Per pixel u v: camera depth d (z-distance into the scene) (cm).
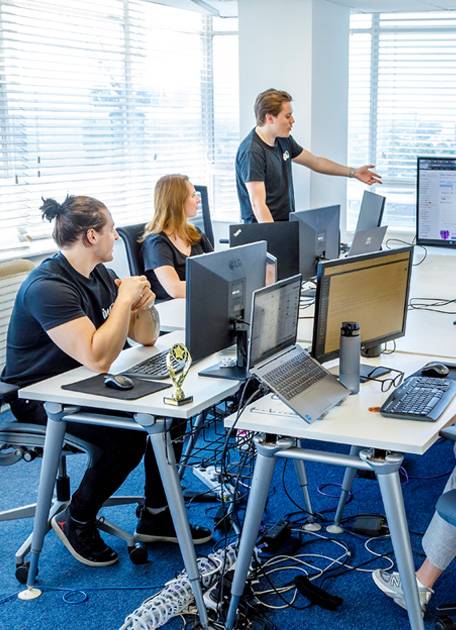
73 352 266
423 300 377
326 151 567
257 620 250
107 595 267
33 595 267
